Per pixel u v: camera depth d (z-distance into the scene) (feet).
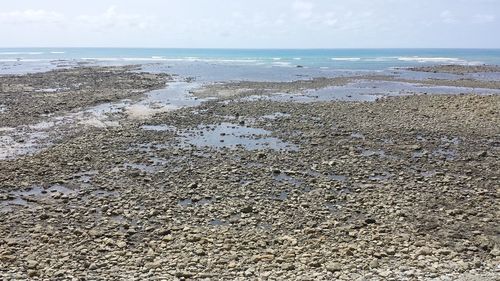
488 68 237.25
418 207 45.44
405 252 35.55
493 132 77.61
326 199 47.83
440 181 53.47
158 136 76.95
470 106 99.86
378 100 113.09
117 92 131.03
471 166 59.57
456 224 41.29
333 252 35.47
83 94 124.98
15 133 78.74
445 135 76.33
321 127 83.66
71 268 32.78
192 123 88.17
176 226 40.83
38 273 31.81
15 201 47.55
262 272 32.30
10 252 35.14
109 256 34.76
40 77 170.19
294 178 55.16
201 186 52.01
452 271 32.32
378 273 31.99
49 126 84.53
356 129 81.51
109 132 79.41
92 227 40.73
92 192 50.34
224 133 79.41
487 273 32.04
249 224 41.39
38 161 61.62
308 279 31.19
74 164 60.64
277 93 131.03
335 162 61.26
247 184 52.65
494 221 41.88
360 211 44.55
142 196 48.78
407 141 72.64
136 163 61.41
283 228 40.52
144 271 32.37
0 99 113.60
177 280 31.01
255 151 67.46
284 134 78.84
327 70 231.50
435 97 114.93
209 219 42.57
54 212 44.34
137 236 38.86
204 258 34.50
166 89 140.15
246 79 175.52
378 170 58.13
